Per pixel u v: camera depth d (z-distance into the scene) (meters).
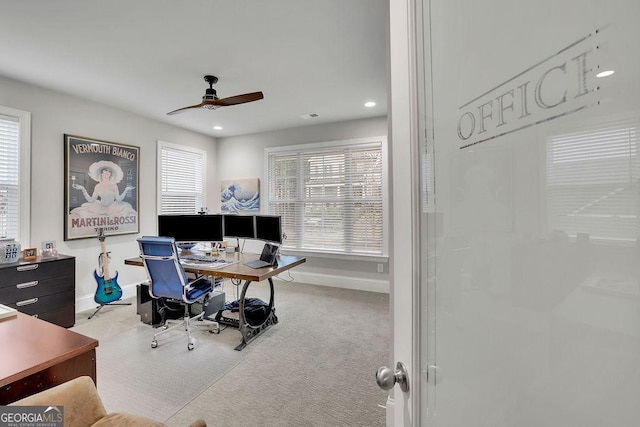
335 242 4.83
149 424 1.10
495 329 0.45
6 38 2.38
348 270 4.75
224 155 5.65
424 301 0.66
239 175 5.54
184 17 2.14
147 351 2.65
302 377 2.27
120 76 3.07
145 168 4.42
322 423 1.80
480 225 0.48
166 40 2.43
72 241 3.58
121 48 2.54
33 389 1.16
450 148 0.56
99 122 3.85
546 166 0.36
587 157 0.32
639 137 0.27
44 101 3.34
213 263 3.09
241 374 2.30
